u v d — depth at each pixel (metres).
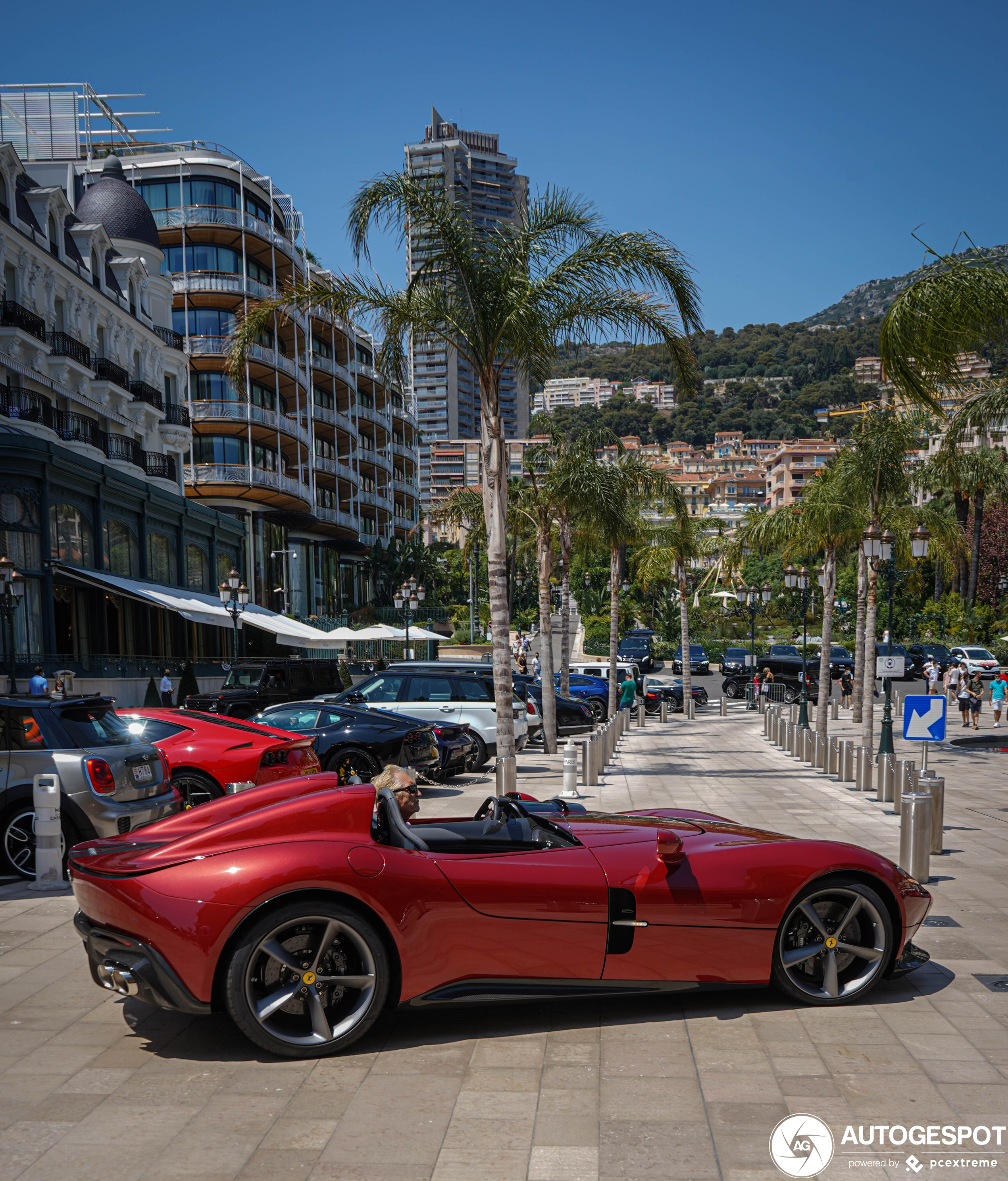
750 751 20.09
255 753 9.07
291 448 56.00
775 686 36.69
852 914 4.61
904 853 7.34
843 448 21.38
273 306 13.02
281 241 52.50
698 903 4.36
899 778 11.30
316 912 3.96
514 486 19.55
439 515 21.95
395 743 11.69
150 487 32.47
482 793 12.80
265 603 52.97
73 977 5.14
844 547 24.50
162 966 3.87
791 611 78.62
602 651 61.62
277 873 3.93
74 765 7.21
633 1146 3.21
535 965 4.20
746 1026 4.31
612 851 4.51
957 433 15.27
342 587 71.31
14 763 7.28
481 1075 3.80
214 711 19.47
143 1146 3.24
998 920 6.21
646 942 4.30
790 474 166.50
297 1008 4.04
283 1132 3.33
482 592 80.94
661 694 33.62
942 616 57.34
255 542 52.25
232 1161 3.13
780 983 4.52
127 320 35.78
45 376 29.36
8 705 7.39
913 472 20.08
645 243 12.34
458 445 168.00
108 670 27.39
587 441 19.39
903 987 4.86
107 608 30.56
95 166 45.72
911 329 10.35
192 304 49.03
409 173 12.38
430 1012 4.50
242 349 13.24
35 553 25.89
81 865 4.21
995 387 13.71
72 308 31.94
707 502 181.88
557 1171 3.04
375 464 75.19
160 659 30.97
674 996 4.70
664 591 72.94
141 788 7.58
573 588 78.00
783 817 10.98
